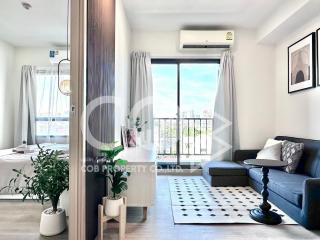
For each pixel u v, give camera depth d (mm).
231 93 4066
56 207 2166
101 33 2195
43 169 2045
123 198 2094
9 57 4734
